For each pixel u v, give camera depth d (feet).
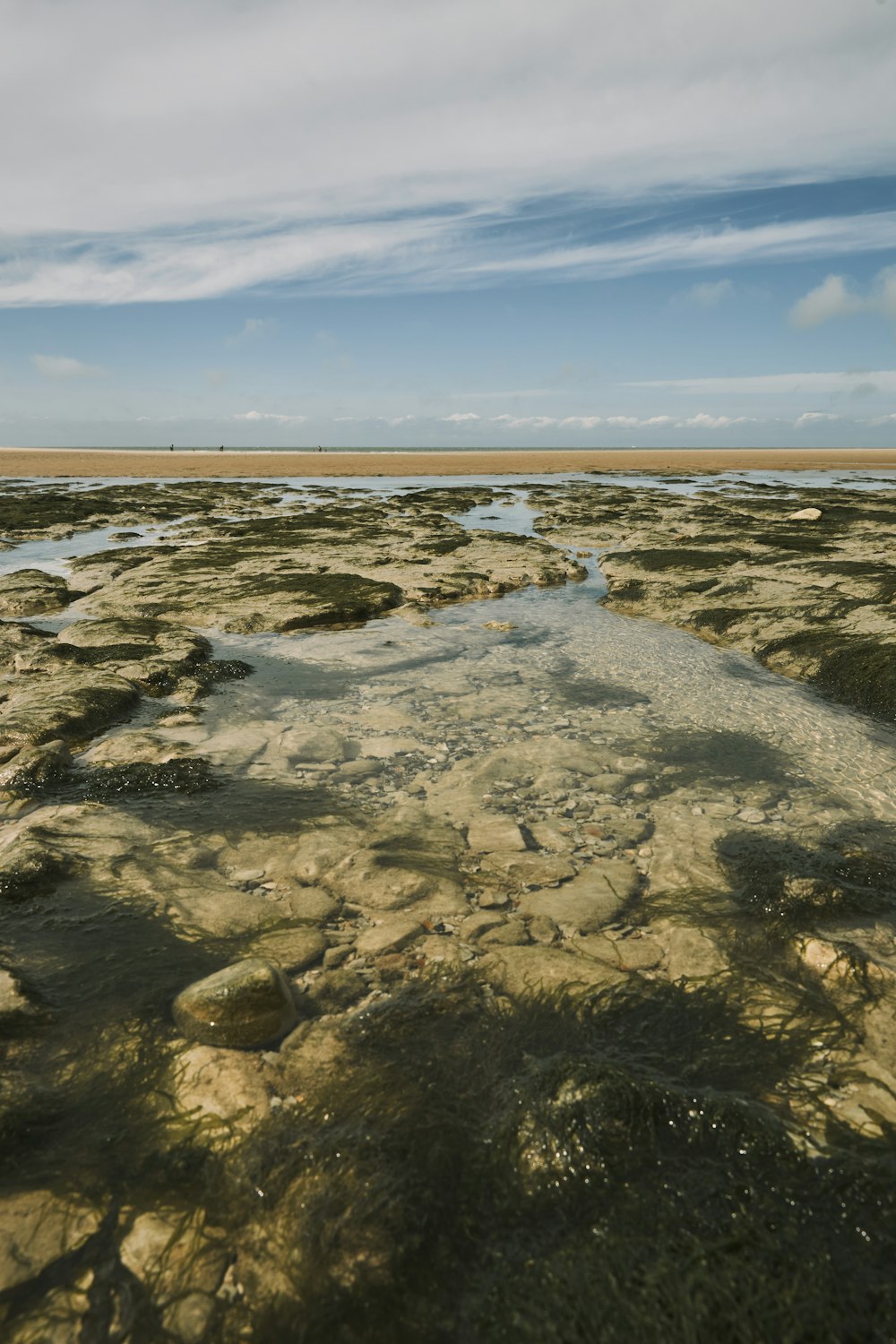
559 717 34.94
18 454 348.79
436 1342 9.98
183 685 38.78
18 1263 10.89
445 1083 14.06
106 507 123.24
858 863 21.74
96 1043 15.10
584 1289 10.47
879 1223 11.30
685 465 274.16
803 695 38.11
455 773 28.58
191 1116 13.41
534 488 165.07
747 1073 14.25
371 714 35.27
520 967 17.37
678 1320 10.11
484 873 21.62
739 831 24.00
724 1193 11.80
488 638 50.08
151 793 26.63
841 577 56.08
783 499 126.82
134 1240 11.23
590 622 54.85
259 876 21.40
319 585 60.90
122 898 20.16
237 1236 11.28
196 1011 15.25
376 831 23.97
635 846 23.16
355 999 16.44
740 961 17.57
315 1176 12.16
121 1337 10.03
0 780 27.14
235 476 210.79
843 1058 14.62
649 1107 13.03
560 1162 12.24
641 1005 16.14
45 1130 13.12
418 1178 12.11
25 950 18.02
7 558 81.76
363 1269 10.83
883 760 30.04
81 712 33.12
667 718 34.86
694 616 53.11
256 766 29.12
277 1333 10.10
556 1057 14.62
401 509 121.60
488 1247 11.12
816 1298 10.30
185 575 66.54
